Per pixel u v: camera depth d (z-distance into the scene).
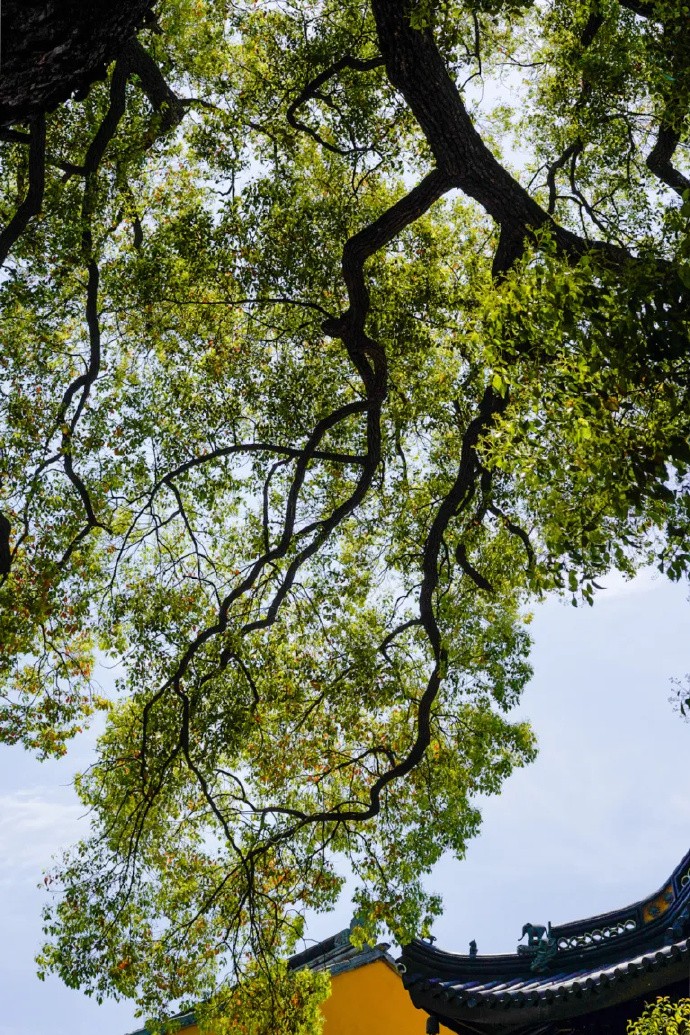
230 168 12.44
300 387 12.89
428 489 13.59
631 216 12.40
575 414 5.27
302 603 13.09
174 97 12.49
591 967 11.49
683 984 10.43
